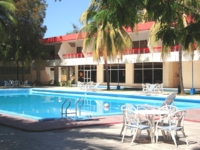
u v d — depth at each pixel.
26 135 8.09
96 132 8.50
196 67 27.27
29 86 35.91
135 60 27.97
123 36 25.20
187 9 3.64
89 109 16.52
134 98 21.44
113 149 6.50
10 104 19.53
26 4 34.22
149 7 3.41
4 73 41.00
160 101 19.64
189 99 18.53
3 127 9.48
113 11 3.32
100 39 25.08
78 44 38.53
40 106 18.22
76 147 6.67
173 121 7.36
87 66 38.34
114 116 11.67
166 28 3.77
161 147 6.70
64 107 17.62
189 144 6.98
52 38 38.38
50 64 37.88
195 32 3.53
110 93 23.20
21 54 35.09
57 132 8.53
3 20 31.80
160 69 29.88
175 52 24.52
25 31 34.09
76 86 35.50
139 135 7.59
